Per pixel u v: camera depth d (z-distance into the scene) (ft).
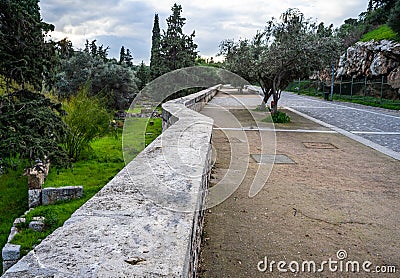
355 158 24.47
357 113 59.21
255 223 12.72
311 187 17.31
